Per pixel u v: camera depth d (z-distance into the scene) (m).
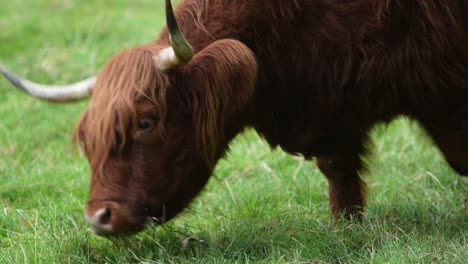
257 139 15.22
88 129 9.16
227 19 9.81
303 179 13.12
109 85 9.16
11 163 14.39
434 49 10.02
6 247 10.94
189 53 8.94
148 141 9.18
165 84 9.17
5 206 12.45
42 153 15.26
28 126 16.56
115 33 22.16
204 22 9.81
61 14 24.41
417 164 13.59
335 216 11.23
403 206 11.59
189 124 9.42
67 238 10.48
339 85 10.19
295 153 10.83
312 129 10.50
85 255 10.13
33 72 19.62
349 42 10.05
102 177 9.17
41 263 9.92
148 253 10.05
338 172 11.28
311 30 10.04
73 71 19.62
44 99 9.81
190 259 9.78
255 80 9.52
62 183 13.27
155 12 25.11
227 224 11.02
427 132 10.84
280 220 10.91
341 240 10.02
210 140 9.39
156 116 9.16
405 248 9.62
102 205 9.12
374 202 11.92
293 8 9.95
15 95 18.34
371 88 10.22
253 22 9.88
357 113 10.45
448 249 9.54
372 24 10.01
